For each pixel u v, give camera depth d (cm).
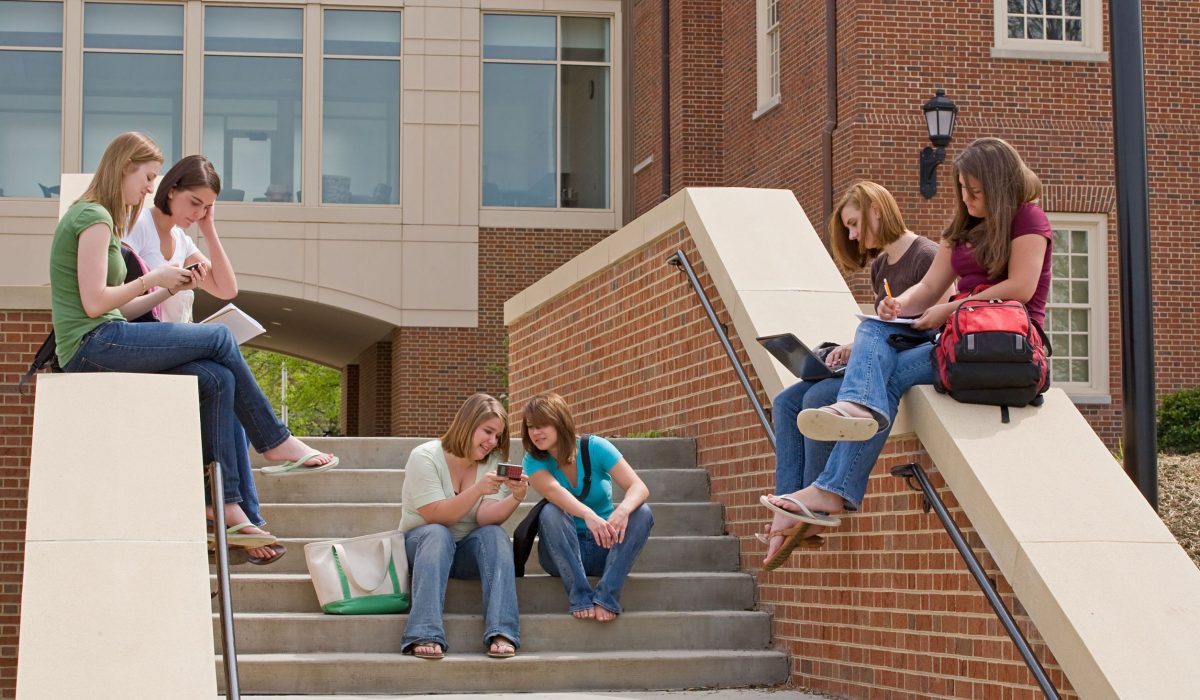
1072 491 513
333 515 759
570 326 1148
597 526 682
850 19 1709
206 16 2481
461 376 2472
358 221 2466
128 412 505
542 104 2567
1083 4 1752
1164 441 1419
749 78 2066
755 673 691
